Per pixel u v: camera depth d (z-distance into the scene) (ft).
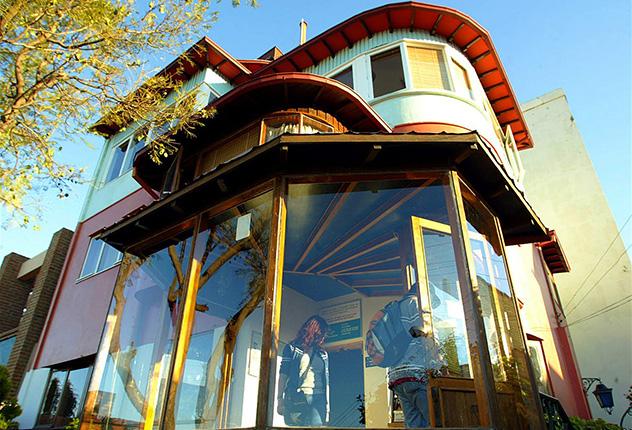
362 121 22.35
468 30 29.12
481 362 10.39
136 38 15.57
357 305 17.54
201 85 31.53
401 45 28.84
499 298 13.32
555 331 35.12
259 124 20.79
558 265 40.06
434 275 12.91
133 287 17.69
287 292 14.83
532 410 12.03
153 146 19.03
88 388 15.81
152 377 15.48
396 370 12.71
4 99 14.84
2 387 23.45
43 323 31.65
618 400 36.06
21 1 13.62
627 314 39.06
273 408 10.49
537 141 51.16
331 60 32.19
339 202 13.96
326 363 15.79
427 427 10.82
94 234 32.01
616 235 42.70
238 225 14.42
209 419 13.28
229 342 13.99
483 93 31.68
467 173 13.87
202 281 14.98
